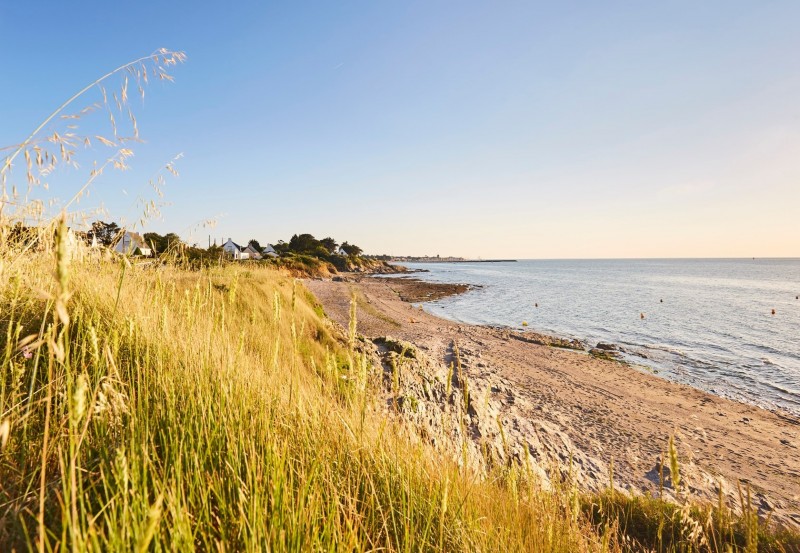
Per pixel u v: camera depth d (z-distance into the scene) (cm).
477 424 1032
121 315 366
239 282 1011
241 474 230
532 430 1170
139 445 200
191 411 259
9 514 163
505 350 2392
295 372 341
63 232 101
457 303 5159
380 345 1666
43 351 238
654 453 1147
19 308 304
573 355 2414
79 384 118
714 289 7656
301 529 185
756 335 3212
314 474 222
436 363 1691
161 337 332
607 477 962
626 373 2075
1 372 205
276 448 226
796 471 1095
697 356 2509
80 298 342
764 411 1589
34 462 197
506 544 280
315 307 1716
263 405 295
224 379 316
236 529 186
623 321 3869
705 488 891
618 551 365
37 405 219
